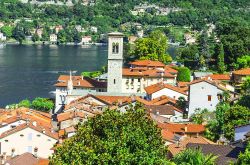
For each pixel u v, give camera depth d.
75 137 86.44
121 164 80.56
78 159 81.00
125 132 83.81
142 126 87.19
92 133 85.75
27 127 190.12
